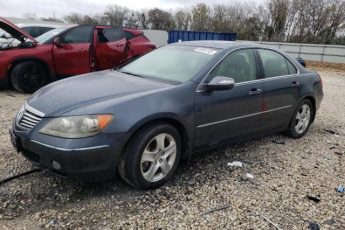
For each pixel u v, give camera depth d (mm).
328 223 3129
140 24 54562
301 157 4715
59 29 8562
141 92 3475
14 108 6328
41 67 7793
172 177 3832
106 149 3086
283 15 41594
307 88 5355
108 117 3107
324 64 25703
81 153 2988
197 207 3254
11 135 3459
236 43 4625
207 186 3674
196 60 4164
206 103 3807
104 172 3166
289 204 3416
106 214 3064
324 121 6898
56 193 3348
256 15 44156
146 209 3176
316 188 3793
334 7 38969
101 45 8859
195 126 3760
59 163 3020
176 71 4074
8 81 7551
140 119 3229
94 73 4449
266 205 3369
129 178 3346
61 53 7977
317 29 40281
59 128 3051
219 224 3012
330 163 4570
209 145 4043
